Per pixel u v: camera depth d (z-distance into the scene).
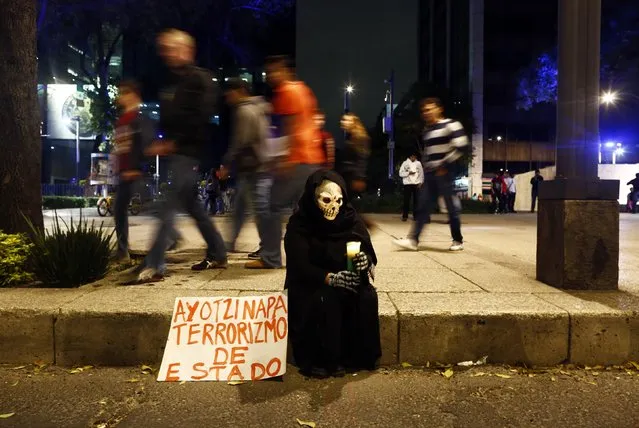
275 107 5.67
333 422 3.06
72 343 3.87
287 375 3.73
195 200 5.34
